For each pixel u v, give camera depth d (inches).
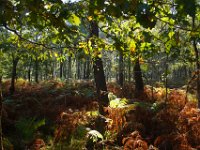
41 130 424.2
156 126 399.2
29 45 175.8
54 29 142.4
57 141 378.6
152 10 95.3
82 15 111.7
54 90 768.3
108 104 512.1
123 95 697.6
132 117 420.8
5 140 337.4
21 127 393.7
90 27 137.2
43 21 125.2
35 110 510.6
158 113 413.7
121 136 384.2
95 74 489.7
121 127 398.3
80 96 632.4
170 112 424.5
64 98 611.8
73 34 134.6
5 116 423.8
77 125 413.7
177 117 410.0
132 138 355.3
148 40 117.3
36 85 994.7
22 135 386.9
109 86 845.8
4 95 767.7
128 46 135.7
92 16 108.3
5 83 966.4
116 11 93.4
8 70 974.4
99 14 105.3
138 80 720.3
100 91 500.1
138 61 143.5
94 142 365.4
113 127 401.7
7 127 417.7
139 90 705.0
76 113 462.0
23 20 124.6
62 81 1115.3
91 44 155.3
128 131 391.2
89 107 524.7
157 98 624.1
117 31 133.4
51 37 150.0
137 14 84.4
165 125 391.2
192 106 503.2
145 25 85.9
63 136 381.1
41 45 167.3
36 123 393.7
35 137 384.2
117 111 418.3
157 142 356.8
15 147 359.3
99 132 401.4
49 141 374.9
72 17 106.7
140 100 587.2
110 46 147.9
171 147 351.6
